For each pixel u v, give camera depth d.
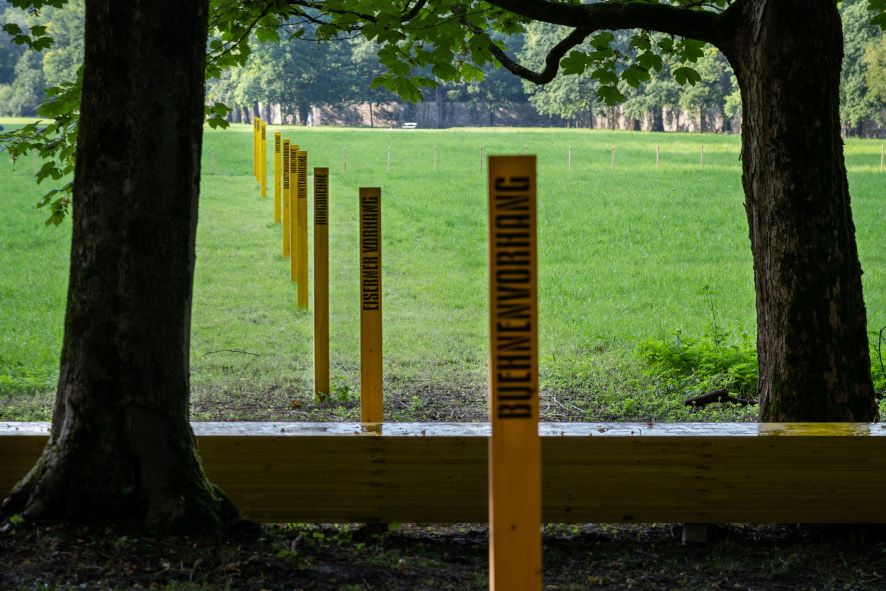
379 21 10.42
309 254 23.75
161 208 6.05
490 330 3.66
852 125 73.56
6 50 117.31
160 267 6.07
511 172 3.60
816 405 7.93
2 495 6.71
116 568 5.41
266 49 93.44
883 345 16.17
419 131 72.62
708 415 11.74
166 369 6.12
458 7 10.89
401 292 22.17
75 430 6.04
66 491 5.97
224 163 46.94
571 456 6.83
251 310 18.77
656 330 18.56
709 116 97.19
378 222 9.48
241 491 6.82
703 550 6.96
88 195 6.02
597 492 6.85
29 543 5.64
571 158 54.28
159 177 6.03
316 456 6.83
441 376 14.20
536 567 3.72
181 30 6.05
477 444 6.83
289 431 6.96
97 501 5.96
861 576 6.42
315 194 12.45
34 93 106.81
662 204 38.50
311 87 96.69
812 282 7.95
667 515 6.86
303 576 5.62
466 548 7.05
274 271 22.55
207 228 27.91
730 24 8.36
